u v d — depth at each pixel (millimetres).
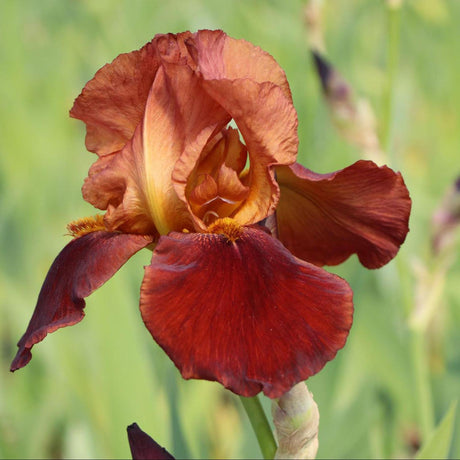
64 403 984
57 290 731
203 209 734
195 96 727
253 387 680
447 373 993
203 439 962
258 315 691
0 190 1355
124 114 747
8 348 1176
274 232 736
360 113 935
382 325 981
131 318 888
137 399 885
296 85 1192
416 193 1220
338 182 749
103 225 750
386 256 766
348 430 890
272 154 722
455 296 1051
